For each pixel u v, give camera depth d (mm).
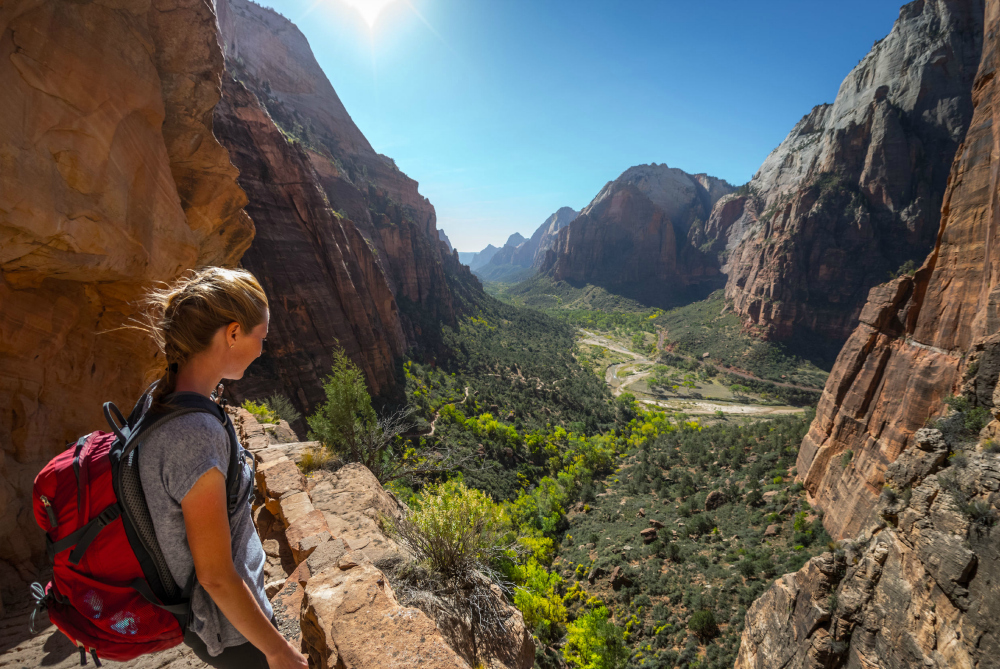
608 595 29531
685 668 21828
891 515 13102
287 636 3209
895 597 11383
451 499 4820
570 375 119250
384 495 7117
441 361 94688
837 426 30891
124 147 7781
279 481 6062
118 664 3201
